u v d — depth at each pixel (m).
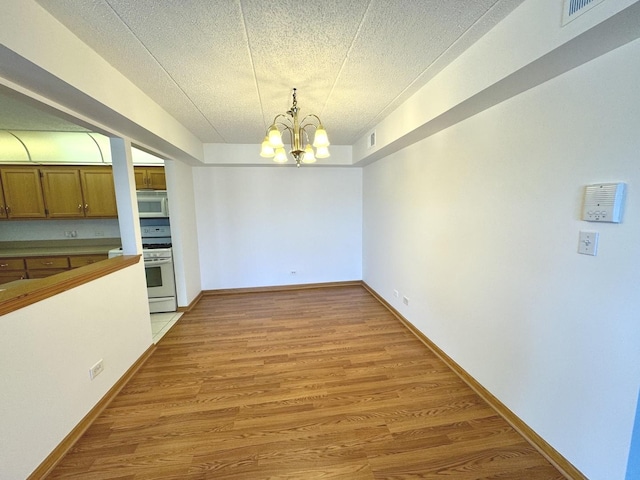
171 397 2.03
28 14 1.15
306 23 1.37
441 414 1.84
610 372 1.21
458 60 1.72
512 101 1.63
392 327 3.16
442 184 2.38
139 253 2.49
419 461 1.51
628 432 1.15
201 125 3.00
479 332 2.01
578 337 1.33
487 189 1.87
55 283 1.54
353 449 1.58
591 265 1.25
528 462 1.49
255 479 1.42
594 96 1.21
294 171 4.41
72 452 1.57
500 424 1.75
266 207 4.41
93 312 1.87
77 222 4.12
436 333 2.58
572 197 1.33
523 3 1.25
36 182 3.66
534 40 1.22
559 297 1.41
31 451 1.38
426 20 1.36
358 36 1.48
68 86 1.40
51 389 1.51
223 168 4.22
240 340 2.89
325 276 4.71
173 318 3.47
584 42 1.08
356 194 4.64
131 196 2.41
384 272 3.81
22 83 1.36
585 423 1.32
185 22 1.34
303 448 1.59
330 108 2.58
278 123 2.93
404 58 1.72
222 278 4.42
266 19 1.33
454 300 2.28
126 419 1.82
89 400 1.79
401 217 3.20
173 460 1.52
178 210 3.52
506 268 1.74
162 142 2.62
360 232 4.72
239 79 1.95
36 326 1.43
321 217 4.58
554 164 1.40
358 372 2.31
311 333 3.04
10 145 3.49
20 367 1.34
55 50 1.29
